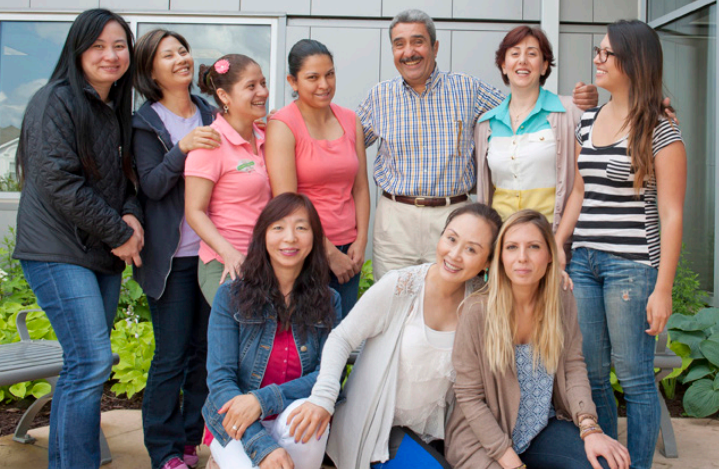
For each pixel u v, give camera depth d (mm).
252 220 2623
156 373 2660
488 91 3170
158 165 2568
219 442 2156
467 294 2291
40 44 5352
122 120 2564
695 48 4797
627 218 2430
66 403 2307
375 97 3223
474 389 2191
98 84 2436
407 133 3092
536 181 2836
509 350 2162
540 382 2258
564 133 2814
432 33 3045
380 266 3195
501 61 2945
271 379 2309
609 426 2611
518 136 2877
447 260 2164
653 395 2445
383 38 5230
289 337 2309
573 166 2818
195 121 2828
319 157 2814
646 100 2342
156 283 2602
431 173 3055
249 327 2260
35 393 3426
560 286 2281
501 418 2203
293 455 2125
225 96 2605
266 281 2250
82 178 2309
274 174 2748
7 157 5406
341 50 5250
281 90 5293
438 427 2330
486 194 3027
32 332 3898
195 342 2846
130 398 3697
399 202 3127
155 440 2635
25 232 2336
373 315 2225
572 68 5172
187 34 5328
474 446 2195
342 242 2934
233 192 2582
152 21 5320
